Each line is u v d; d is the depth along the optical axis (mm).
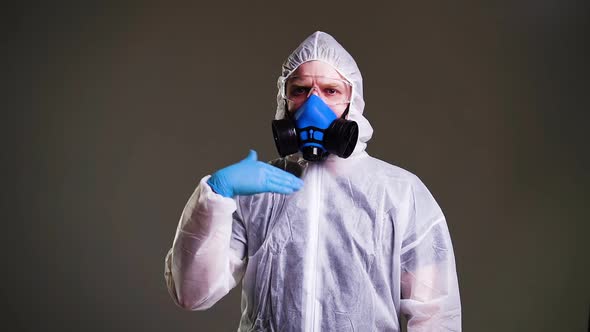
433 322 1461
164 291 3477
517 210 3141
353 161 1572
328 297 1452
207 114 3416
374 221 1495
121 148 3504
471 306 3162
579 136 3084
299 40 3312
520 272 3148
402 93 3180
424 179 3166
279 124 1489
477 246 3156
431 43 3166
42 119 3562
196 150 3430
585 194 3100
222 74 3396
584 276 3119
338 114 1537
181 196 3455
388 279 1483
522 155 3125
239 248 1555
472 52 3139
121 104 3502
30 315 3561
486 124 3137
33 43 3562
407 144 3174
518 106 3121
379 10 3211
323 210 1515
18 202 3584
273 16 3344
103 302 3523
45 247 3562
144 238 3498
